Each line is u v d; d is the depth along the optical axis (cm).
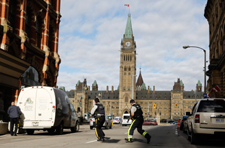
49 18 3281
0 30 2225
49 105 1853
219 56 3812
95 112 1429
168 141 1588
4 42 2259
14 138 1591
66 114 2081
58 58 3441
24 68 2519
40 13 3053
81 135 1905
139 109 1409
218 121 1349
